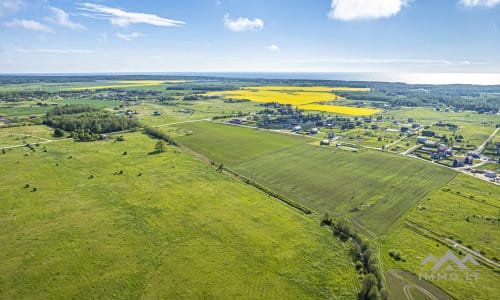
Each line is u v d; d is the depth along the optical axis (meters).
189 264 51.72
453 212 73.06
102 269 49.88
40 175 89.19
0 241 56.59
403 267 53.75
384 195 83.06
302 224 66.25
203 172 96.56
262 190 85.00
